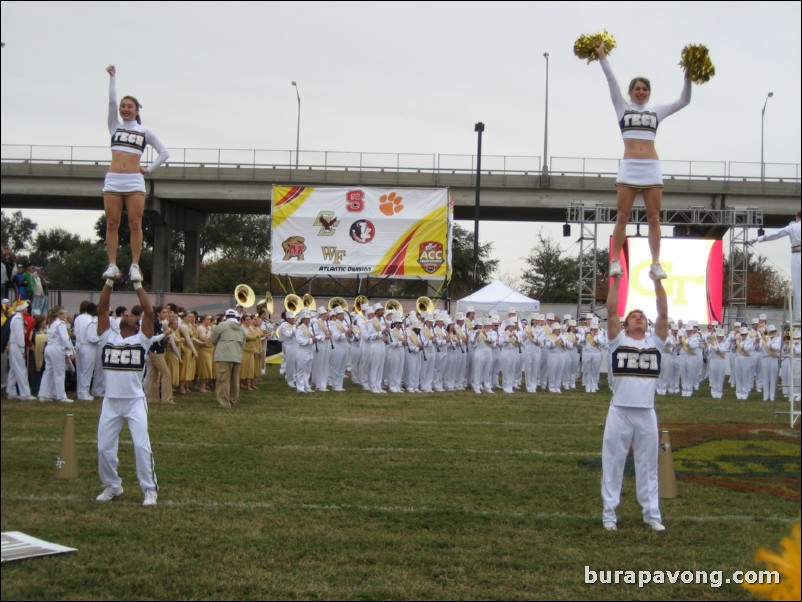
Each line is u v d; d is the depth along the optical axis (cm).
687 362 2725
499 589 731
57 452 1259
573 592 727
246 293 2681
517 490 1101
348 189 3366
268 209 4966
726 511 1005
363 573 764
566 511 1000
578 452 1379
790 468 1187
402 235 3362
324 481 1127
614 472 937
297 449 1351
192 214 5088
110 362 988
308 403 2025
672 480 1073
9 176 4338
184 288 5169
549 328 2669
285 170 4475
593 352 2692
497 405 2109
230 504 993
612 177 4400
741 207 3688
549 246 5841
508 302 3081
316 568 775
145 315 1014
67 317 2053
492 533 899
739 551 845
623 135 957
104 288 1042
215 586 721
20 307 1925
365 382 2459
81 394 1911
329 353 2423
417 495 1061
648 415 929
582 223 3466
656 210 951
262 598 698
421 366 2509
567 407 2091
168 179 4469
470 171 4478
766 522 956
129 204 1091
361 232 3362
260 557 802
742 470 1212
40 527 880
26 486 1056
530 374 2656
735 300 3625
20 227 5750
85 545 823
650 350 930
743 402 2462
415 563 796
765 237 1223
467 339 2611
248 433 1502
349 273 3362
